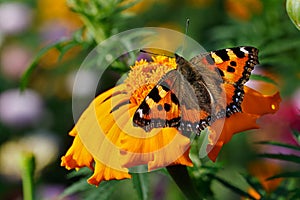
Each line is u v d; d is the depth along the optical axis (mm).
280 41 608
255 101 461
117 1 556
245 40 575
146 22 924
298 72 632
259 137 705
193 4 946
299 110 514
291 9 479
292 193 519
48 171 883
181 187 479
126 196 664
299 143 505
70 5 557
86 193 521
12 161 912
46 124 984
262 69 596
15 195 917
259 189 520
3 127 984
